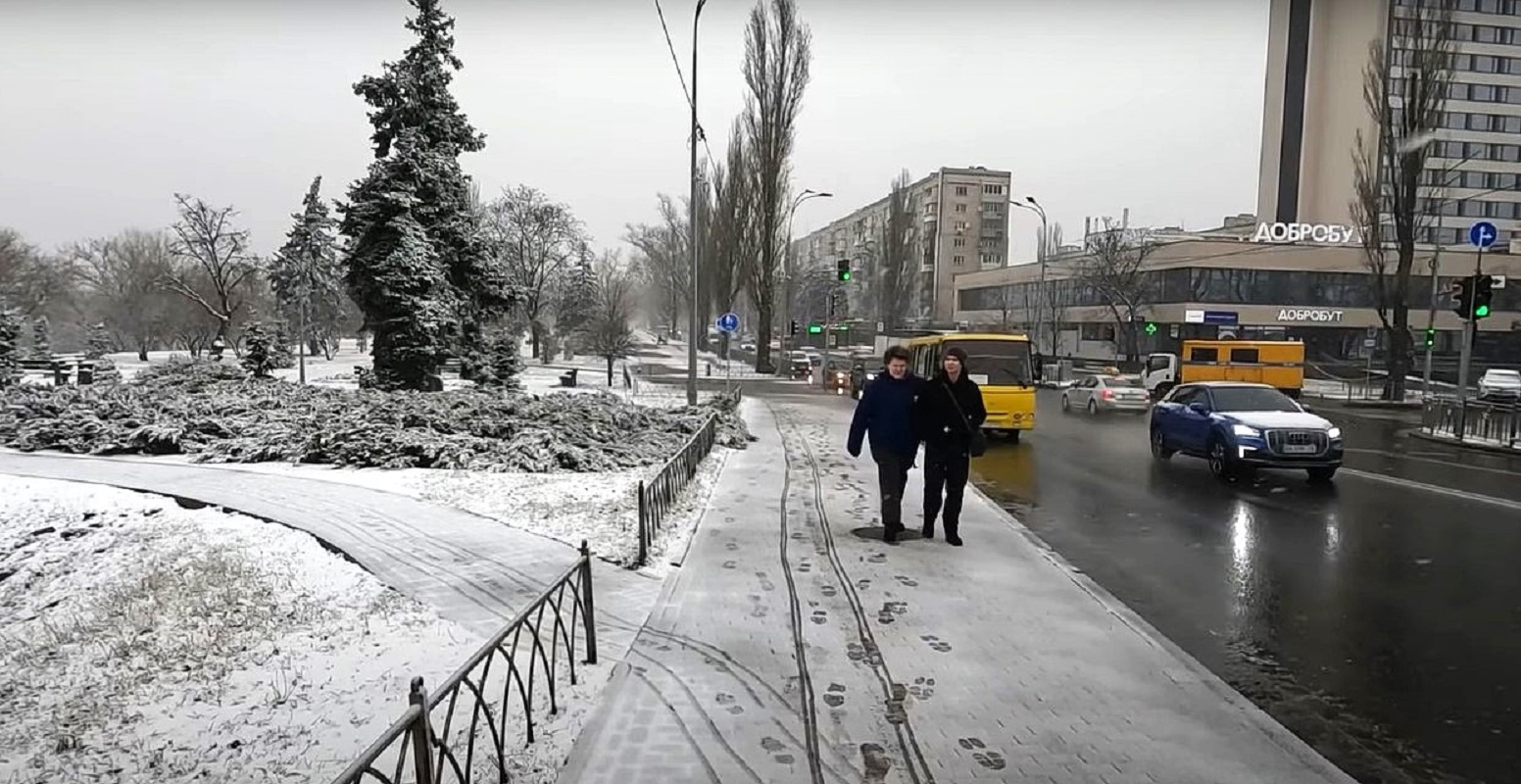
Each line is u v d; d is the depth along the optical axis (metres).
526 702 4.32
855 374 34.69
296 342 55.78
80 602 8.23
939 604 6.61
